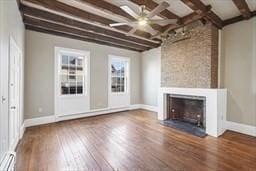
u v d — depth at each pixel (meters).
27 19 3.70
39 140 3.24
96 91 5.58
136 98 6.88
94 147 2.93
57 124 4.44
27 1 2.86
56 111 4.65
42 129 3.96
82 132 3.77
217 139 3.34
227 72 3.94
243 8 3.11
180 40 4.40
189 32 4.15
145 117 5.34
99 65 5.64
